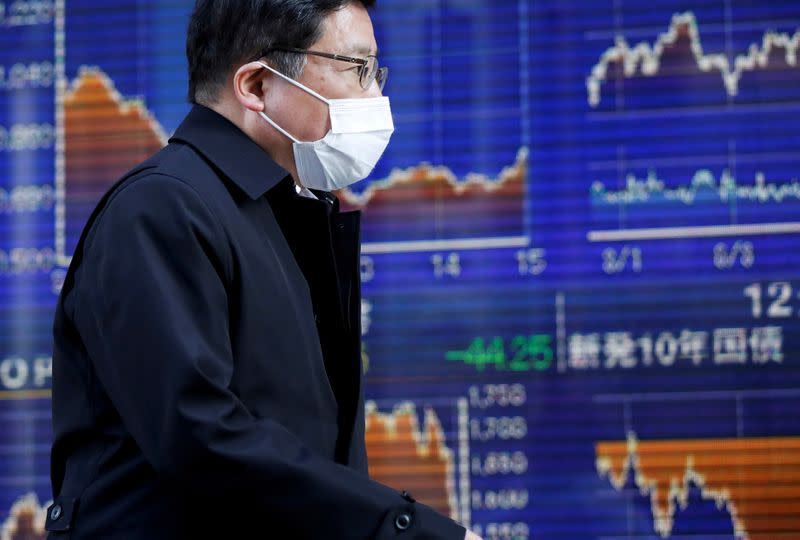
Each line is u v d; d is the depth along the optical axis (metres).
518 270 5.15
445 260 5.19
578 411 5.08
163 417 1.76
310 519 1.81
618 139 5.14
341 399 2.22
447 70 5.26
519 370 5.12
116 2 5.45
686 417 5.02
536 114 5.20
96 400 1.99
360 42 2.21
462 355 5.15
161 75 5.41
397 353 5.18
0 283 5.36
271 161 2.12
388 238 5.21
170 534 1.91
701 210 5.07
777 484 4.97
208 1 2.21
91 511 1.95
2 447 5.30
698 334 5.03
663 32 5.15
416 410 5.16
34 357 5.32
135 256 1.84
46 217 5.36
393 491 1.88
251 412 1.94
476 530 5.11
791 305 5.00
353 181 2.32
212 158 2.06
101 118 5.39
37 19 5.45
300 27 2.15
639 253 5.09
